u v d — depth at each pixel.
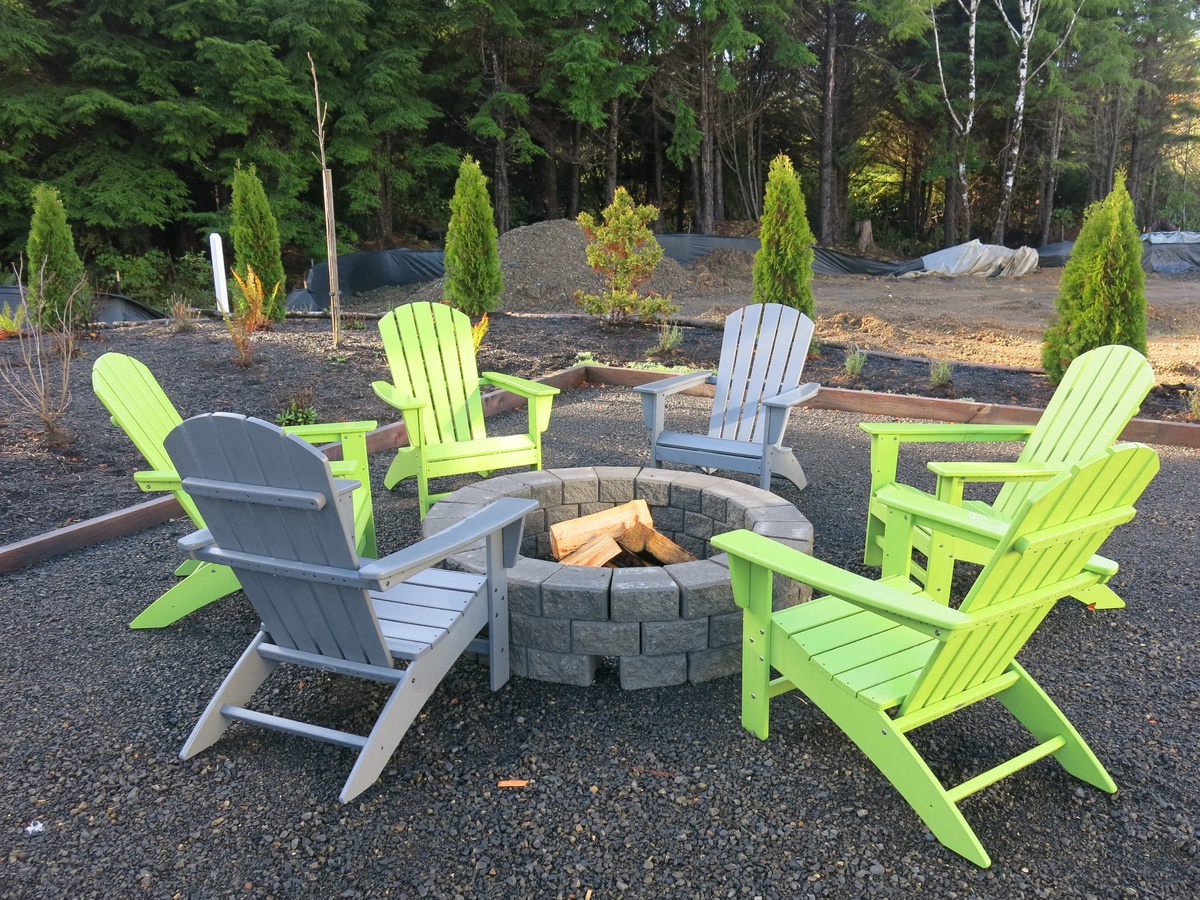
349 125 18.91
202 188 19.36
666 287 14.55
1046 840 1.82
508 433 5.49
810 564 1.96
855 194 31.98
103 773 2.07
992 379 6.54
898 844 1.80
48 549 3.50
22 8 16.02
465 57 21.19
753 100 23.97
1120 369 2.96
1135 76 24.62
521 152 21.48
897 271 18.72
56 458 4.64
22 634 2.82
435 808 1.93
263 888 1.69
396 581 1.84
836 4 21.75
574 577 2.43
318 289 14.45
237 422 1.80
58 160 16.67
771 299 7.39
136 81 16.95
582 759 2.11
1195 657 2.59
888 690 1.84
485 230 8.83
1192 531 3.65
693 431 5.52
